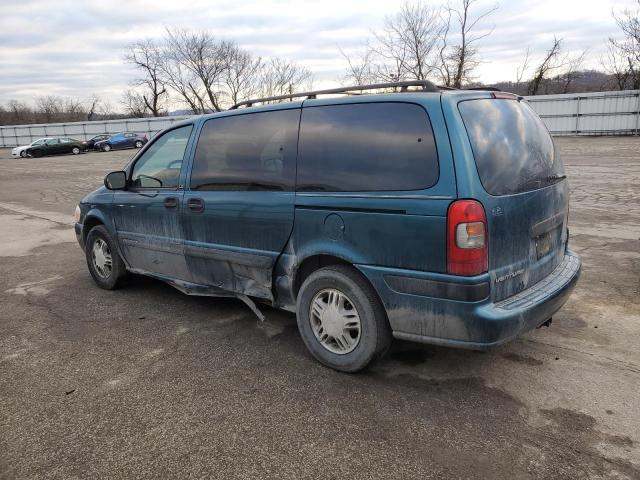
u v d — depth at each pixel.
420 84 3.20
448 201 2.85
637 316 4.31
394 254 3.06
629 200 9.61
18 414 3.12
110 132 50.56
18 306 5.10
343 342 3.45
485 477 2.46
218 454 2.69
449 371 3.50
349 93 3.60
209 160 4.17
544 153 3.53
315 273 3.49
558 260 3.71
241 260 3.95
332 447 2.72
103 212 5.29
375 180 3.14
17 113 79.12
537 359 3.64
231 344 4.04
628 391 3.19
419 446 2.71
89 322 4.60
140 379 3.51
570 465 2.53
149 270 4.95
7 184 18.39
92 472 2.58
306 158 3.50
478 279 2.84
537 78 34.62
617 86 36.41
